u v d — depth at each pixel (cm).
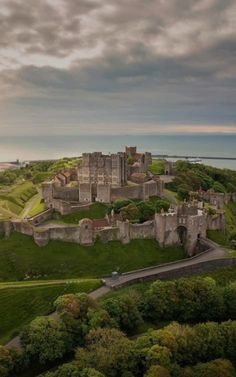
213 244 17712
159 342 10494
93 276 15562
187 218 17725
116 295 13575
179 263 16000
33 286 14062
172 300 12550
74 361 9919
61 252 16462
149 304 12625
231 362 10712
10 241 16738
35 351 10538
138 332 11994
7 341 11775
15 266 15650
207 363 10069
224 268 15825
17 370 10425
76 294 12525
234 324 11388
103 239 17200
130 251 17112
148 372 9475
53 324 11025
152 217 19138
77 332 11162
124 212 19075
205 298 12731
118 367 9831
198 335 10969
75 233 16938
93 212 19950
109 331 10631
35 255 16188
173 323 11425
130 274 15212
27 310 13025
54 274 15600
